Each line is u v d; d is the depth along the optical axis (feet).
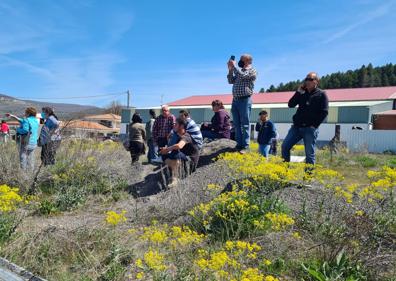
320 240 12.99
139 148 27.96
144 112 136.67
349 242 12.45
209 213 15.62
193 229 15.05
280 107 116.67
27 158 25.45
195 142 22.94
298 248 12.60
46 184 23.58
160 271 10.99
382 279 10.73
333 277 10.77
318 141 107.65
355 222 13.39
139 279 11.32
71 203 20.30
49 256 13.00
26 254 12.96
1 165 24.25
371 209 14.48
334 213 14.65
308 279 11.12
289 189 16.99
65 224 15.99
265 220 14.52
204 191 18.52
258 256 12.39
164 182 21.74
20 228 15.56
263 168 16.39
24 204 20.04
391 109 118.21
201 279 10.71
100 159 25.32
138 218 17.10
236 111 24.25
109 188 22.91
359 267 11.08
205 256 12.12
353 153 45.68
